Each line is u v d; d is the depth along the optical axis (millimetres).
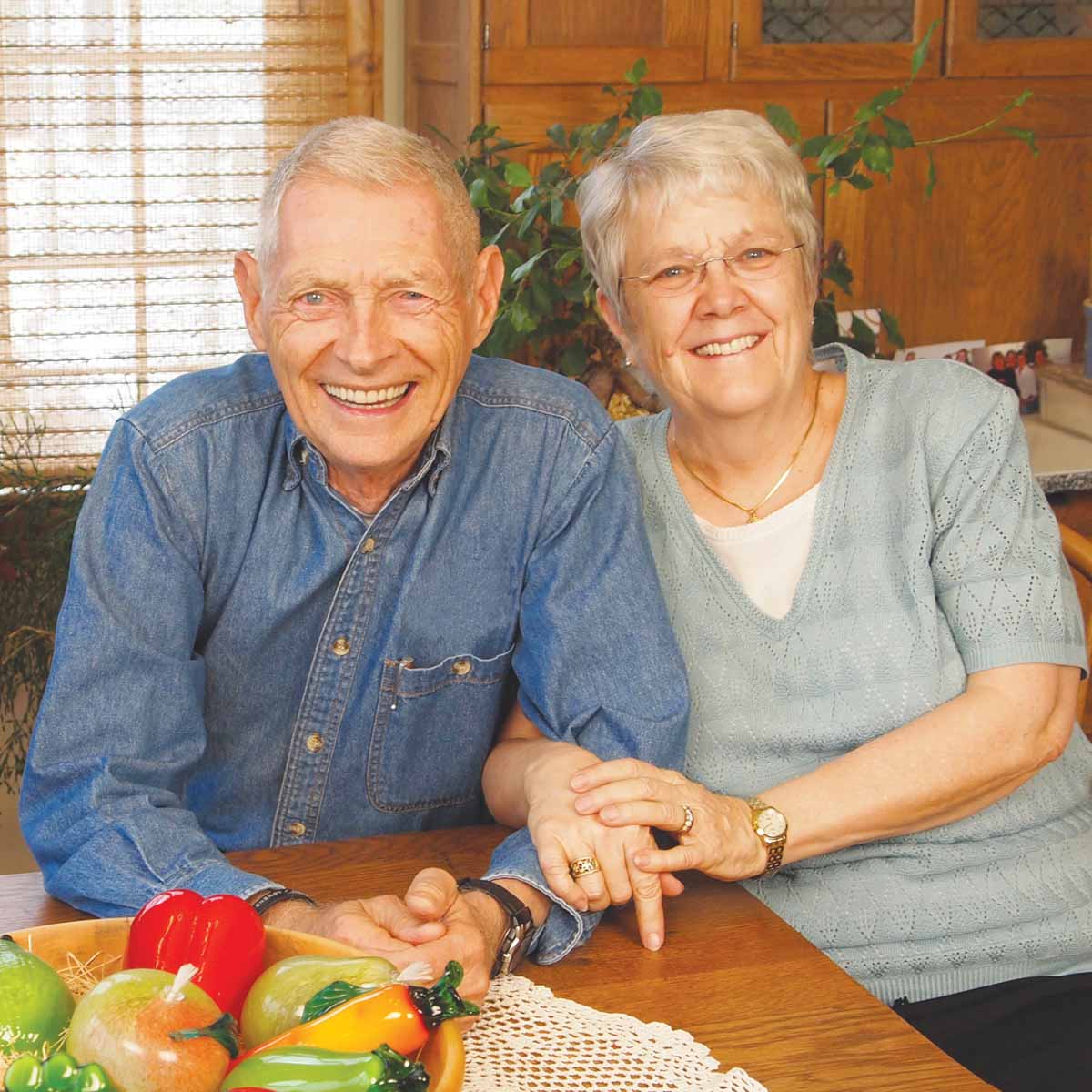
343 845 1374
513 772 1394
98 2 2896
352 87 3064
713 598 1571
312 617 1438
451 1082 801
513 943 1177
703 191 1518
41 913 1249
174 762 1345
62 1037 843
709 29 2887
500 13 2770
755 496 1615
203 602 1420
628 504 1482
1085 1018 1475
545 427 1480
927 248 3145
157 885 1217
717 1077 1013
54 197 2957
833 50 2963
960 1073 1027
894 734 1467
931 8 3002
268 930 981
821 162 2580
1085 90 3145
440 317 1313
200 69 2975
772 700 1537
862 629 1530
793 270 1553
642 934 1222
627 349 1677
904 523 1545
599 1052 1043
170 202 3012
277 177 1312
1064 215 3213
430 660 1458
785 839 1377
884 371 1629
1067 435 3137
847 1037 1072
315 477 1403
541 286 2535
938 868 1510
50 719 1310
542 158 2852
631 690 1404
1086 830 1591
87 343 3029
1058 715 1519
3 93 2889
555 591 1444
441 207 1309
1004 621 1501
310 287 1281
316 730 1464
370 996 814
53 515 2875
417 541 1428
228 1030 807
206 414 1400
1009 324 3246
